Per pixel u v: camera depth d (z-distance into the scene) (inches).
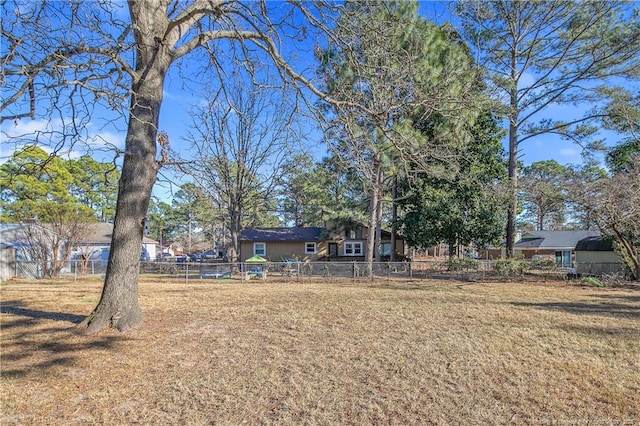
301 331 263.1
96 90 180.4
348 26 231.6
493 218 789.2
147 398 155.9
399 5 370.9
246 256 1112.2
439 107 273.9
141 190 263.1
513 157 796.6
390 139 262.7
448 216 791.1
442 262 810.2
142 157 260.4
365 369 187.9
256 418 139.3
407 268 710.5
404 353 212.8
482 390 163.6
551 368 189.3
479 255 1275.8
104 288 262.2
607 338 245.8
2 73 153.6
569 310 347.6
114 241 262.2
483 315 320.2
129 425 134.2
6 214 886.4
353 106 252.2
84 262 784.3
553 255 1389.0
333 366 192.1
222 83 277.1
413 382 171.9
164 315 313.0
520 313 330.0
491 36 695.7
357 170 289.4
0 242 773.9
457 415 141.4
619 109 684.7
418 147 302.0
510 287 546.9
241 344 230.5
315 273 748.0
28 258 791.7
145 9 251.6
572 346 227.1
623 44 657.0
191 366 192.5
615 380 174.4
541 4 669.9
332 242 1118.4
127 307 262.4
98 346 222.1
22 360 198.4
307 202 1482.5
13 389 163.9
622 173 650.2
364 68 246.4
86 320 265.4
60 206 838.5
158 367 191.0
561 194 655.8
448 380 174.1
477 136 787.4
